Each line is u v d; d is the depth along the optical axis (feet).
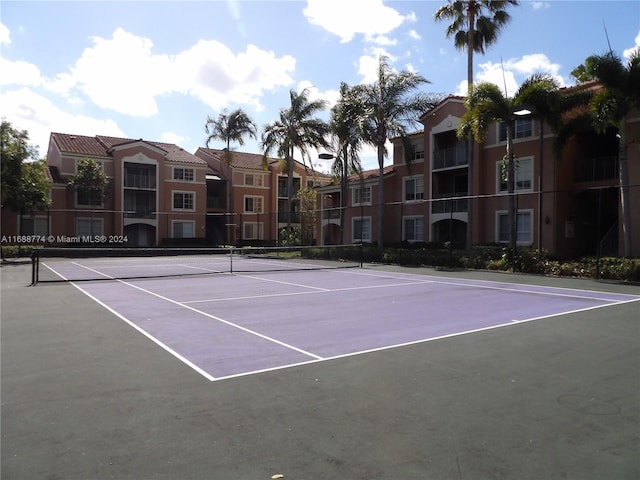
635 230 74.13
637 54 62.44
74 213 143.23
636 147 74.90
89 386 18.21
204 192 169.58
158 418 15.05
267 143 129.49
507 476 11.45
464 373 19.63
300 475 11.51
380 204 100.12
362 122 95.14
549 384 18.20
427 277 63.21
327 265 88.07
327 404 16.20
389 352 23.13
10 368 20.66
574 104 74.90
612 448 12.89
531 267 67.46
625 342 25.03
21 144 104.12
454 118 103.76
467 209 95.30
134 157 154.20
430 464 12.05
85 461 12.22
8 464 12.06
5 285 55.21
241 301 41.09
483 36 96.73
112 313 35.01
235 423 14.64
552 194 85.35
